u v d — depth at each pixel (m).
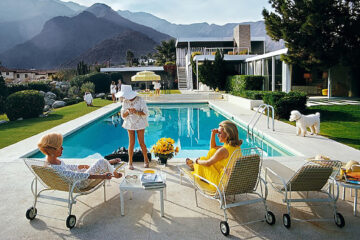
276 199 3.97
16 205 3.86
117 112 16.73
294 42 13.41
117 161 4.14
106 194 4.20
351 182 3.29
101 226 3.30
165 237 3.06
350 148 6.54
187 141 9.55
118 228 3.26
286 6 13.48
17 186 4.52
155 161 5.83
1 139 8.41
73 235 3.12
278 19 13.87
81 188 3.52
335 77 16.38
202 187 3.59
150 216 3.53
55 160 3.50
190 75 29.34
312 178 3.25
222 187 3.30
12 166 5.53
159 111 16.80
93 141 9.78
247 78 17.48
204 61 21.97
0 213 3.64
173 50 56.78
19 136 8.82
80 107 17.44
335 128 8.75
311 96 16.91
